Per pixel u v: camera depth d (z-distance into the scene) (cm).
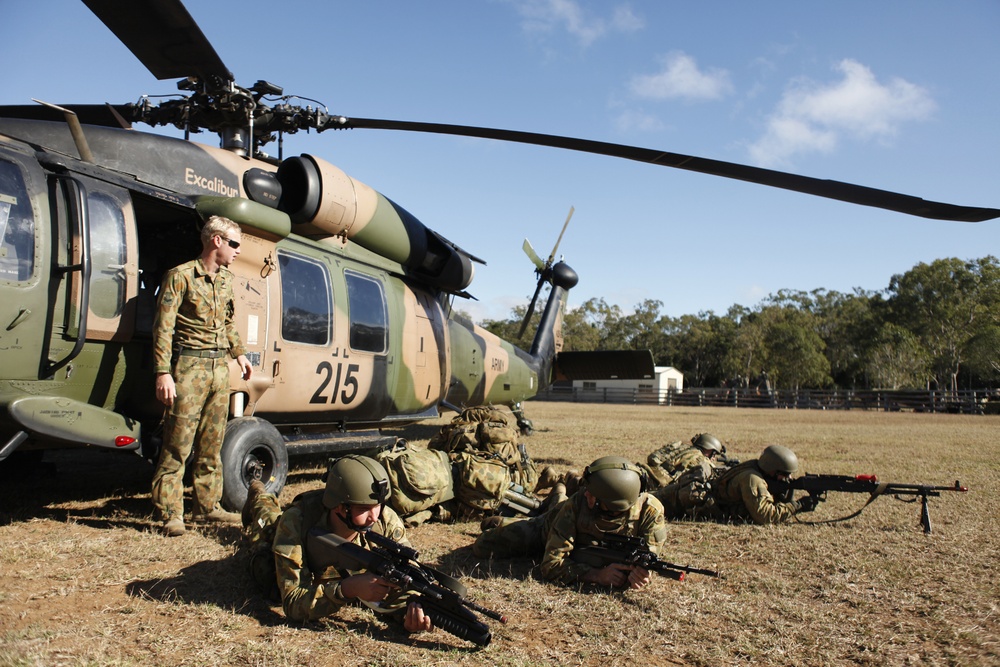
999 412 3856
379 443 789
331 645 326
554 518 468
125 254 535
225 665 302
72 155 529
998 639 360
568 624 368
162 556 449
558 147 668
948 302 6334
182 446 509
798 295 8694
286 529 355
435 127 705
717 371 7169
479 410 711
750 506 618
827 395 4588
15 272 464
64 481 711
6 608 353
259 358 643
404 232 847
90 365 520
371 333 806
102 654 302
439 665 310
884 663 329
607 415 2652
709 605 400
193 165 613
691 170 621
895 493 604
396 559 329
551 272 1447
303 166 695
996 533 603
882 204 555
